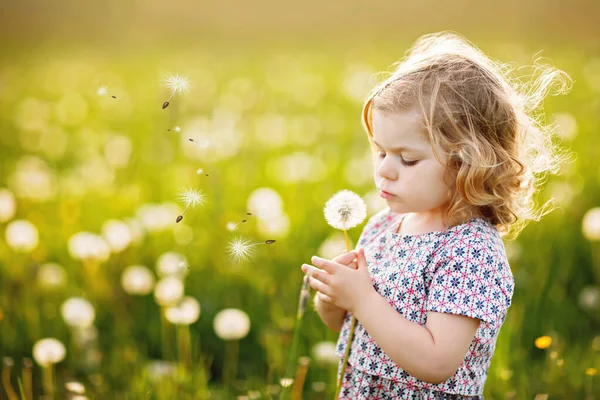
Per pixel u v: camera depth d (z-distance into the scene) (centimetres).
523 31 1451
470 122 172
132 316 315
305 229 382
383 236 195
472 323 171
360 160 516
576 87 749
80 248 318
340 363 200
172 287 273
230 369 285
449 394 180
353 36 1644
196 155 541
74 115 793
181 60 1228
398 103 172
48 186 460
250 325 303
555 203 383
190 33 1842
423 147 171
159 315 313
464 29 1546
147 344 300
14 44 1588
